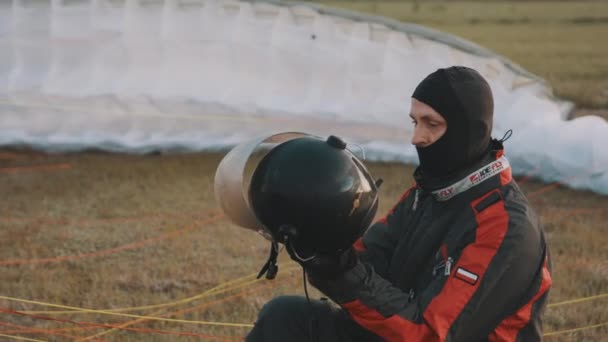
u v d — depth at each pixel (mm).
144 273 5805
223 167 2904
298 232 2650
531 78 9922
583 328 4926
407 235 2971
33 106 9336
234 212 2916
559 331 4910
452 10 38875
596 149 8117
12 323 5012
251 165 3227
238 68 9531
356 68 9445
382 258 3188
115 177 8430
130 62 9453
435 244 2818
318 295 5426
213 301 5348
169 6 9602
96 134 9477
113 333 4840
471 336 2639
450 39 9602
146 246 6422
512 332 2719
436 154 2738
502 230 2637
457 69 2711
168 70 9484
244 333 4852
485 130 2713
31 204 7512
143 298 5363
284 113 9352
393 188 8047
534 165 8453
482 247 2643
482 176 2744
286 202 2646
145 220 7066
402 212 3188
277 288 5539
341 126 9359
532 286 2711
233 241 6523
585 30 28125
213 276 5766
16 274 5770
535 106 9148
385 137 9406
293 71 9516
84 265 6000
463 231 2707
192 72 9500
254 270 5898
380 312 2615
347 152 2826
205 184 8195
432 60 9406
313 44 9539
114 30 9430
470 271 2615
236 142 9453
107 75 9422
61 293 5453
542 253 2750
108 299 5332
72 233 6699
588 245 6414
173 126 9484
